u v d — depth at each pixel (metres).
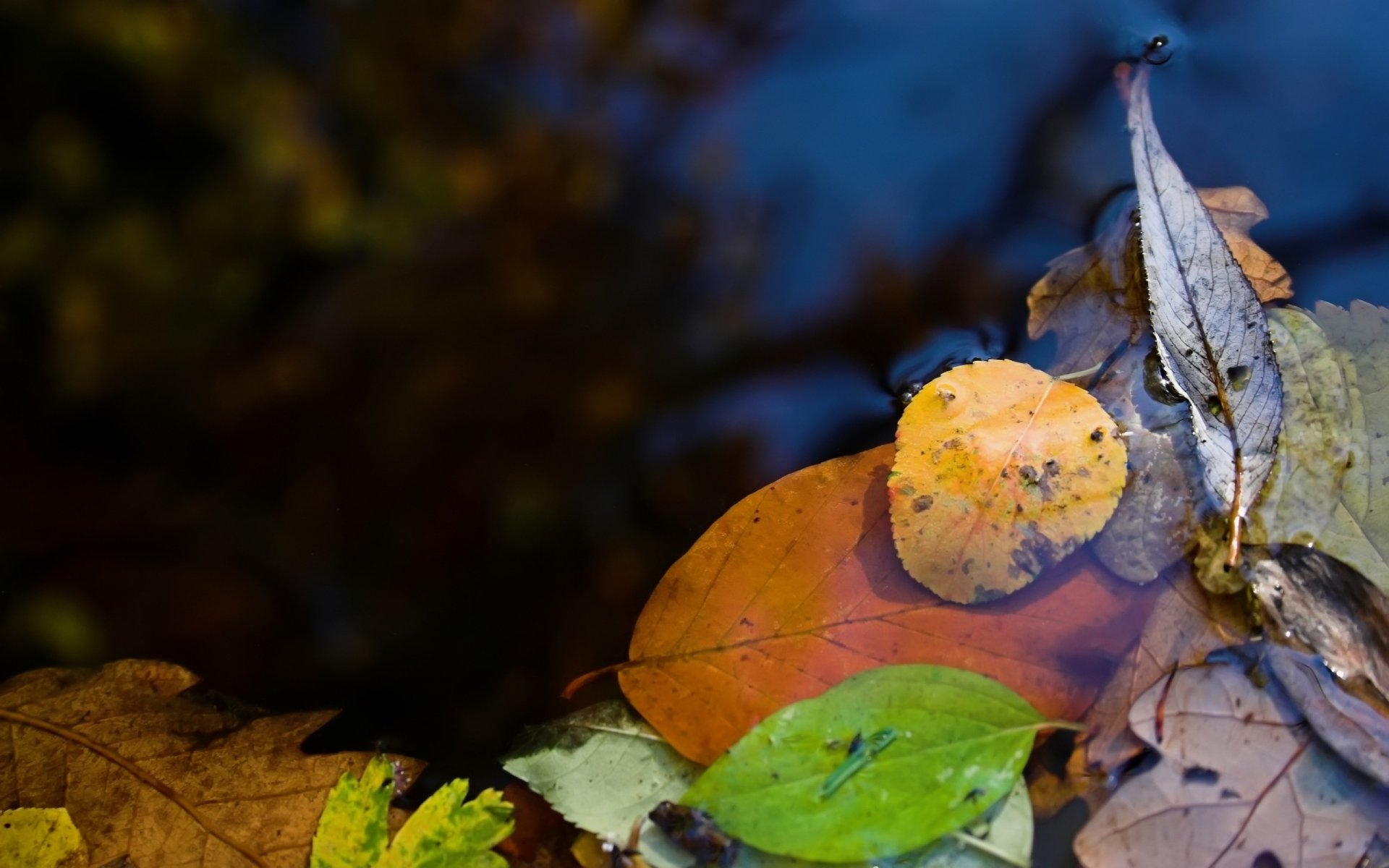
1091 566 0.65
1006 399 0.67
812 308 0.72
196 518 0.71
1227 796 0.63
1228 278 0.67
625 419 0.71
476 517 0.70
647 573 0.68
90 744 0.66
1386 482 0.66
